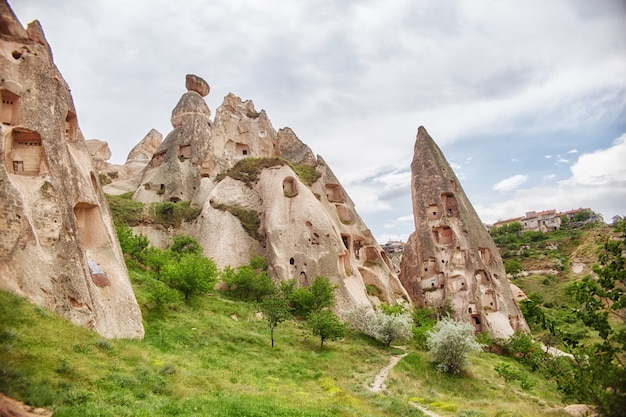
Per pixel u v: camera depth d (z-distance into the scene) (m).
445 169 65.06
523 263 88.12
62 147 24.45
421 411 22.05
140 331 25.28
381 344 39.44
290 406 17.78
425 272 59.47
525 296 66.69
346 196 64.69
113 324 23.66
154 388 16.95
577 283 13.59
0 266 18.70
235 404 16.44
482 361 40.06
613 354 12.38
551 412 21.97
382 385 28.09
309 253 49.22
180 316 31.33
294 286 46.97
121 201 54.97
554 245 92.75
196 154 67.25
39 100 23.50
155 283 35.38
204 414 15.02
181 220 55.47
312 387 24.22
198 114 71.19
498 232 117.50
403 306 52.03
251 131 74.19
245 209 55.09
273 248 49.44
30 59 23.83
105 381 16.12
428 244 60.31
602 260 13.29
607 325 12.73
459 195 63.91
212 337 29.17
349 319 41.97
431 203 62.16
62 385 14.52
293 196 54.53
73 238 22.72
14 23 23.84
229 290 45.00
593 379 11.87
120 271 26.41
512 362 42.75
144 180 66.56
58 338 17.78
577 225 110.69
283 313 32.66
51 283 20.33
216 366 24.02
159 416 14.20
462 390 30.45
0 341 15.33
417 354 37.00
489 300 55.72
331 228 51.69
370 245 60.84
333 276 47.88
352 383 27.05
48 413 12.41
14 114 22.52
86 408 13.36
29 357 15.32
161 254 42.53
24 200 20.55
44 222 21.34
